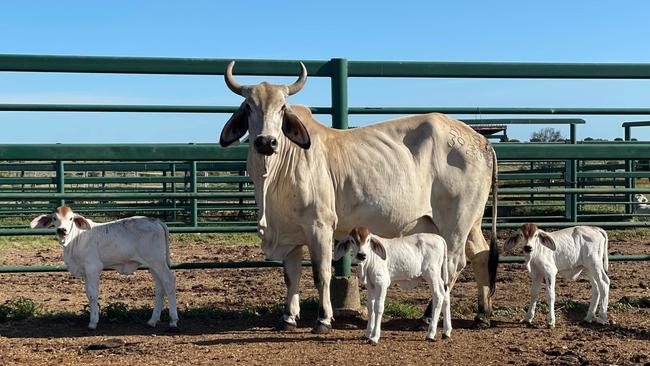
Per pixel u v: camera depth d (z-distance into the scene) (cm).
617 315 904
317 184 799
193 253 1543
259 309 929
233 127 782
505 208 2047
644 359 678
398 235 848
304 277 1242
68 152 901
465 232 863
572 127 1697
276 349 727
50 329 827
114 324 856
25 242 1688
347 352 713
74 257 822
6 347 736
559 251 843
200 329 836
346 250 748
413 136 860
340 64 916
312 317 895
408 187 835
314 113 921
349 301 895
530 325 852
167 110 910
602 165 2138
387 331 830
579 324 863
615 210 2161
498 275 1227
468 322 872
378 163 830
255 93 757
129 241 815
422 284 1138
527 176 1916
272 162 777
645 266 1326
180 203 2077
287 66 915
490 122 1641
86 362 675
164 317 891
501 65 953
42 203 2159
